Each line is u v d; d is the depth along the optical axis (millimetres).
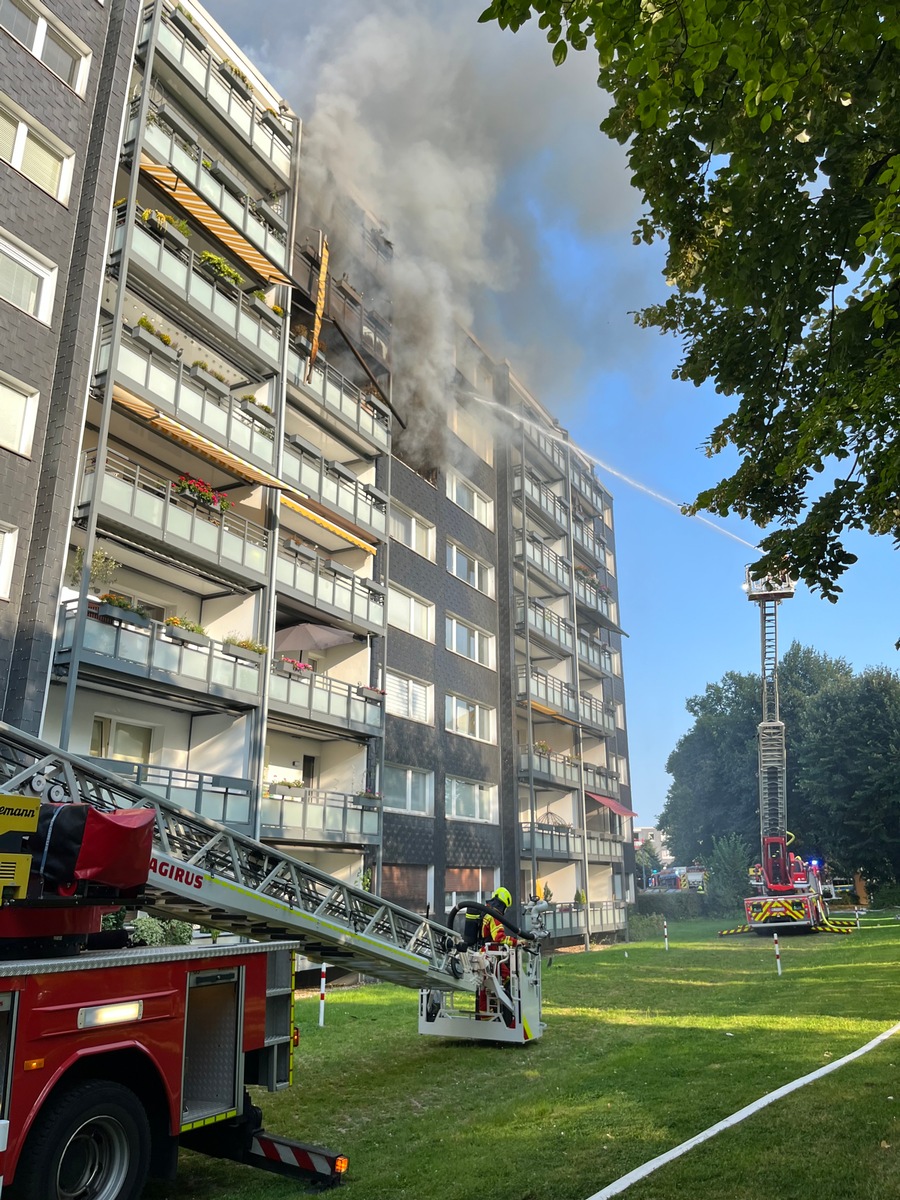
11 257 13875
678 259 7793
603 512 44812
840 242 6887
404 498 25969
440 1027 10461
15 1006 4340
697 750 62844
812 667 61844
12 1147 4164
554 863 33344
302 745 21656
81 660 13609
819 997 12703
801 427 7023
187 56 18516
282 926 7777
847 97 6180
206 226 18219
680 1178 5031
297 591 19469
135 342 15766
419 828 24109
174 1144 5105
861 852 47250
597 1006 13414
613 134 7180
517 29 4617
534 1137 6238
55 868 4906
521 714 31859
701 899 47969
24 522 13461
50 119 14789
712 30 4145
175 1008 5277
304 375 20984
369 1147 6316
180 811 6953
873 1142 5512
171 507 16094
